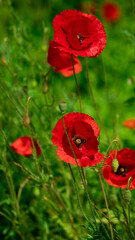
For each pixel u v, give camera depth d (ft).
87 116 2.69
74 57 3.17
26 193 3.95
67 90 5.07
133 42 3.77
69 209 3.73
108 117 5.19
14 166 3.60
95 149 2.66
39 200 3.75
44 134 3.73
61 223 3.73
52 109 3.75
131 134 4.68
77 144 2.70
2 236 4.04
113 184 2.71
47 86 3.35
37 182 3.19
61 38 2.75
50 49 3.13
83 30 2.80
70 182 3.93
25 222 3.83
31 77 4.21
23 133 3.92
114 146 3.42
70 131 2.65
